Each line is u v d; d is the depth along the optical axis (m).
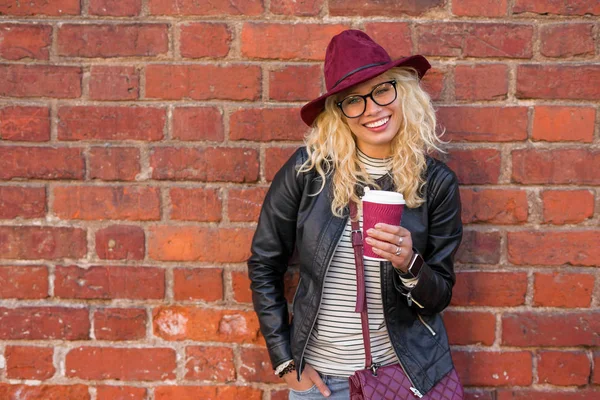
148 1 1.68
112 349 1.75
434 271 1.45
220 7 1.68
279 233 1.53
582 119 1.67
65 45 1.68
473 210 1.71
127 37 1.68
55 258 1.73
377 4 1.67
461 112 1.69
